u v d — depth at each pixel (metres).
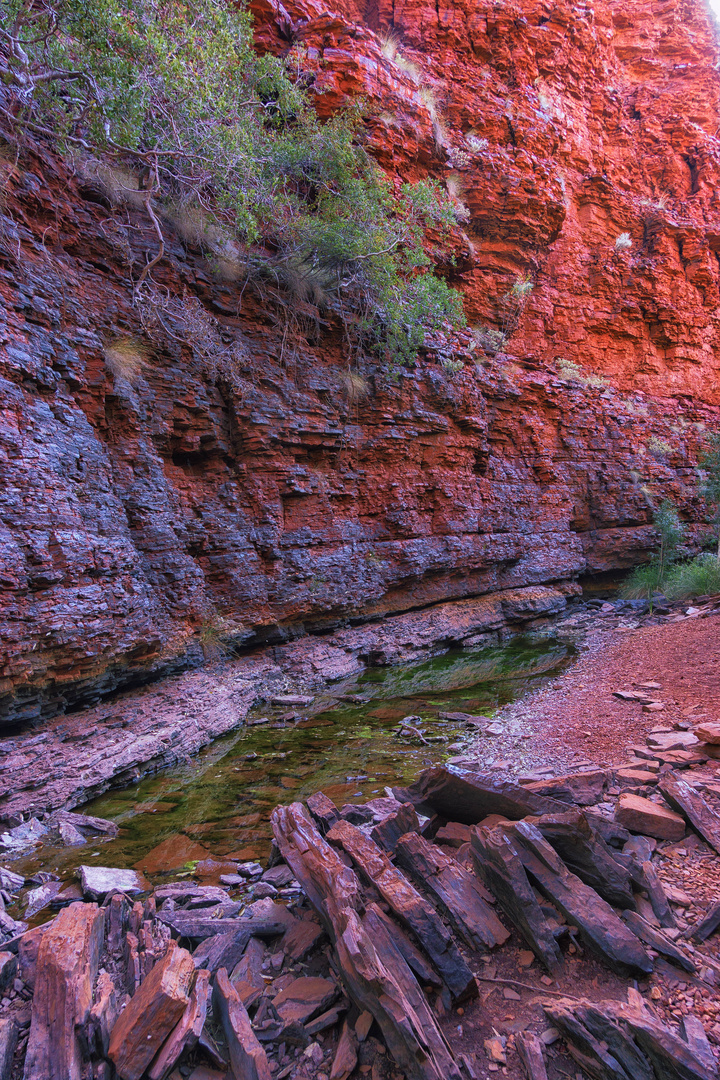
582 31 22.58
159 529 9.12
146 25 8.05
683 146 25.56
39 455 6.78
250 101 10.62
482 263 18.69
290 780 6.71
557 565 18.64
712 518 22.42
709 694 7.81
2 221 7.08
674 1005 2.54
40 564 6.53
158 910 3.77
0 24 7.13
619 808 4.02
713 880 3.40
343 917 2.76
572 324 22.08
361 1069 2.35
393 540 14.15
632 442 21.14
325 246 11.60
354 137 12.88
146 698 8.28
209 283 10.45
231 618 10.47
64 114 7.95
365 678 11.66
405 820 3.75
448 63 18.42
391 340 13.11
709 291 25.03
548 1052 2.38
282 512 11.67
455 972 2.63
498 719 8.61
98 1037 2.29
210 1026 2.55
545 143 19.42
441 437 15.12
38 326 7.37
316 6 15.28
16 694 6.35
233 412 10.70
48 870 4.64
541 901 3.09
